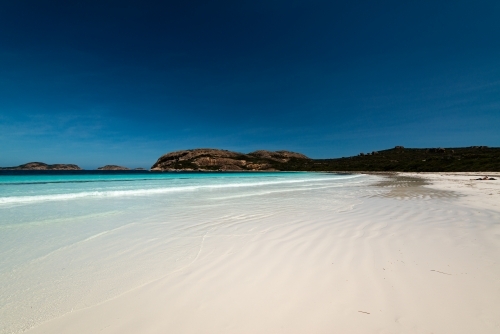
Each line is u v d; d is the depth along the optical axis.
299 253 4.02
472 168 55.50
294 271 3.35
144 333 2.18
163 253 4.09
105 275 3.27
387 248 4.19
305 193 13.15
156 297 2.73
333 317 2.36
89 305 2.58
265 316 2.39
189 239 4.85
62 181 21.25
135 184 19.28
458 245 4.31
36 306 2.55
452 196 11.24
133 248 4.33
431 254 3.88
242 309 2.51
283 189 15.64
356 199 10.64
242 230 5.50
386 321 2.29
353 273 3.25
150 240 4.79
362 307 2.50
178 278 3.18
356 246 4.30
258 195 12.21
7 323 2.27
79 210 7.84
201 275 3.26
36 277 3.20
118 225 5.94
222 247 4.36
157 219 6.60
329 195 12.21
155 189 14.56
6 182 19.02
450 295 2.68
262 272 3.33
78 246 4.42
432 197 11.02
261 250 4.19
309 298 2.69
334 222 6.20
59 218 6.66
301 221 6.35
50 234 5.14
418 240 4.62
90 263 3.67
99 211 7.68
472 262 3.55
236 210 7.95
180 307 2.55
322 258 3.79
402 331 2.15
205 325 2.28
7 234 5.13
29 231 5.36
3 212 7.43
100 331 2.19
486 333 2.10
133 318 2.37
